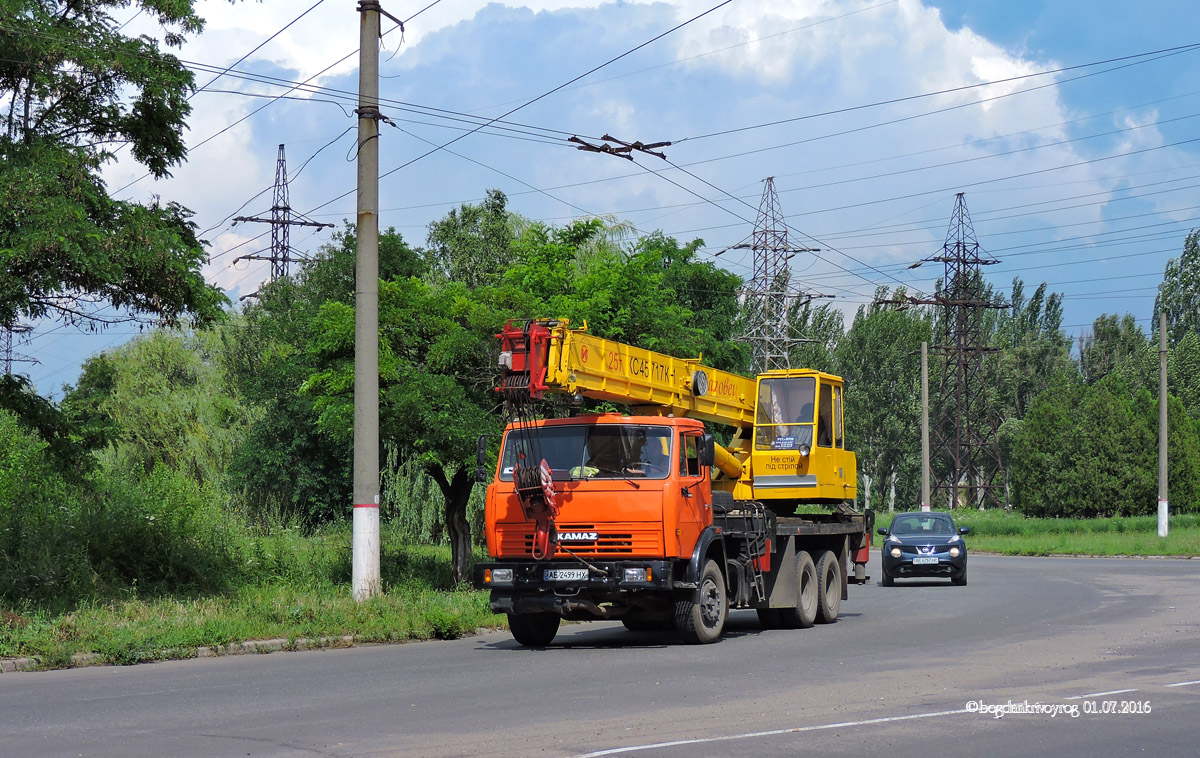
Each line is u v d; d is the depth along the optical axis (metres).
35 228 15.32
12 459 21.58
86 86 17.84
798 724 8.24
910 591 26.14
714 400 18.08
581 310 24.73
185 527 21.11
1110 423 69.56
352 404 21.95
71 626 14.02
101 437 21.89
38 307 17.53
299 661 12.92
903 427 88.81
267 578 20.97
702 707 9.07
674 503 14.32
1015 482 73.88
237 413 52.22
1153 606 19.89
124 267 16.45
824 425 19.42
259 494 50.38
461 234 43.16
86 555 18.45
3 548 17.67
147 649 13.09
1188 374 83.31
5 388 20.52
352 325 22.11
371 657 13.35
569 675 11.32
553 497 14.51
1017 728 8.06
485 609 17.95
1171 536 49.66
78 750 7.40
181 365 53.19
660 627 18.33
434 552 32.00
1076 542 48.72
